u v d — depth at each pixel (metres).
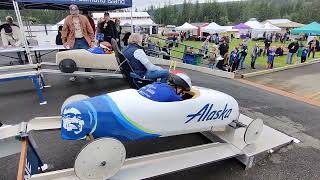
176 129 3.05
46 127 3.15
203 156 3.10
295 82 9.97
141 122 2.77
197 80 8.58
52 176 2.40
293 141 4.24
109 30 9.23
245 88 8.16
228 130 3.70
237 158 3.50
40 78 5.98
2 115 4.65
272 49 14.75
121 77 6.55
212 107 3.25
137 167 2.73
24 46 7.63
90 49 6.11
